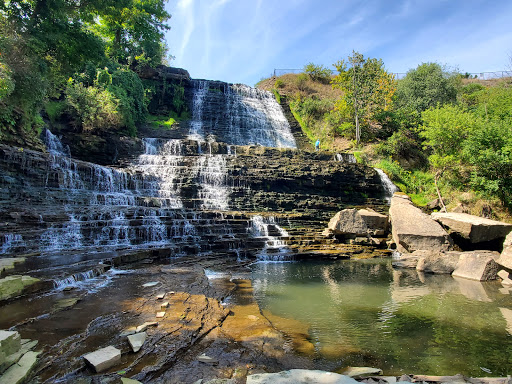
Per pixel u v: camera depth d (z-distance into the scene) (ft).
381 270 37.09
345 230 50.26
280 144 93.97
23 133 46.57
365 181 70.44
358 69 94.99
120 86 77.92
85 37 47.06
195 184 59.16
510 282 30.63
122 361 12.40
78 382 10.75
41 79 42.96
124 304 19.63
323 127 101.71
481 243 43.98
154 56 97.60
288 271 35.45
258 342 15.38
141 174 57.67
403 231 45.96
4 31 38.91
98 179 51.57
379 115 91.40
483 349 15.75
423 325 19.10
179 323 16.74
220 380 11.26
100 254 32.37
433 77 102.47
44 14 42.88
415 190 71.46
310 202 62.64
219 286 25.73
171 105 95.50
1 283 19.07
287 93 122.11
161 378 11.55
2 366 10.72
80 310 18.38
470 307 22.91
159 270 29.94
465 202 57.21
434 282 31.22
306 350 15.07
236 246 43.70
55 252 32.42
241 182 63.41
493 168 54.95
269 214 55.11
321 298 24.99
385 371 13.37
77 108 62.08
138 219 42.22
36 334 14.76
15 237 31.42
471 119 62.18
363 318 20.34
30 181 42.57
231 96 106.73
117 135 69.10
